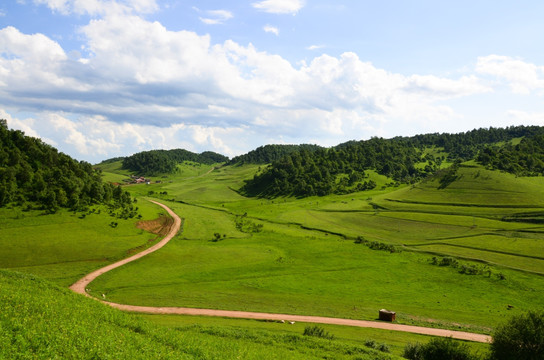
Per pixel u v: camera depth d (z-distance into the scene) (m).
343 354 39.31
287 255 130.88
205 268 108.75
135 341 27.50
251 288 89.38
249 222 190.25
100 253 114.62
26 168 155.12
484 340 60.22
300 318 66.38
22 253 104.75
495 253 135.50
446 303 86.38
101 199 171.25
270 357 32.78
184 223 175.00
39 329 23.78
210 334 43.69
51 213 139.38
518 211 188.50
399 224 187.88
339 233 171.12
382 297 88.38
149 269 104.12
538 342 41.91
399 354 46.69
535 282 106.25
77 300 37.31
